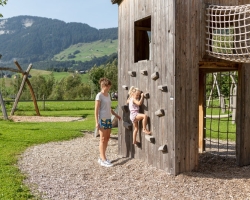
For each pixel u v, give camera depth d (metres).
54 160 7.52
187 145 6.19
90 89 46.72
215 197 5.09
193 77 6.23
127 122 7.68
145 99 6.99
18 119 17.72
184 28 6.11
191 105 6.21
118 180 5.99
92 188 5.61
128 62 7.66
